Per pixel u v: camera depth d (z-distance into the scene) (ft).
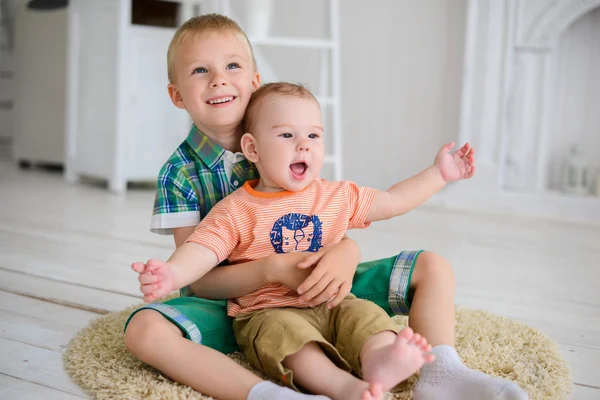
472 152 3.82
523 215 9.19
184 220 3.63
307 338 2.89
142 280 2.92
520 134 9.45
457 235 7.60
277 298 3.29
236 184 3.71
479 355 3.50
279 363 2.88
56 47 11.44
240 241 3.36
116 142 9.88
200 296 3.51
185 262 3.14
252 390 2.78
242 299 3.35
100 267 5.57
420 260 3.45
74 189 10.12
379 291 3.47
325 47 9.28
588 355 3.84
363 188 3.64
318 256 3.20
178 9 10.27
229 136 3.74
